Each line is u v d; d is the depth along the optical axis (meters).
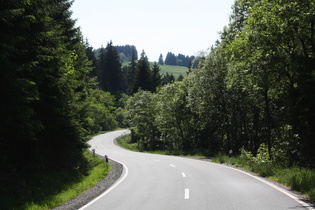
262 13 16.67
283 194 9.72
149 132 63.44
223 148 38.44
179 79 166.62
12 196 10.05
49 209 9.30
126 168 21.64
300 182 10.70
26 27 10.29
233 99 32.69
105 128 107.94
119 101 121.81
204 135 44.72
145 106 63.59
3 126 10.19
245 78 20.75
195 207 8.16
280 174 13.64
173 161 26.44
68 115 15.31
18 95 9.40
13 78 8.81
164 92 50.94
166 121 50.12
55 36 12.52
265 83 18.64
